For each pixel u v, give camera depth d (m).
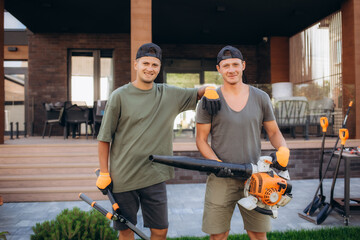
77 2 6.55
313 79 8.02
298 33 8.66
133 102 1.77
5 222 3.30
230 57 1.72
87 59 8.86
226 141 1.78
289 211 3.62
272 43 8.90
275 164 1.59
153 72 1.72
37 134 8.51
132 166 1.79
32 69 8.54
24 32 8.98
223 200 1.81
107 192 1.74
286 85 7.57
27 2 6.54
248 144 1.78
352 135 5.93
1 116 5.42
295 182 5.22
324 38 7.66
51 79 8.58
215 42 9.41
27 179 4.49
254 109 1.80
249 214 1.82
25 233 2.93
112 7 6.84
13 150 5.09
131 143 1.78
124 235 1.84
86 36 8.71
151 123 1.79
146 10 5.09
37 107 8.52
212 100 1.66
